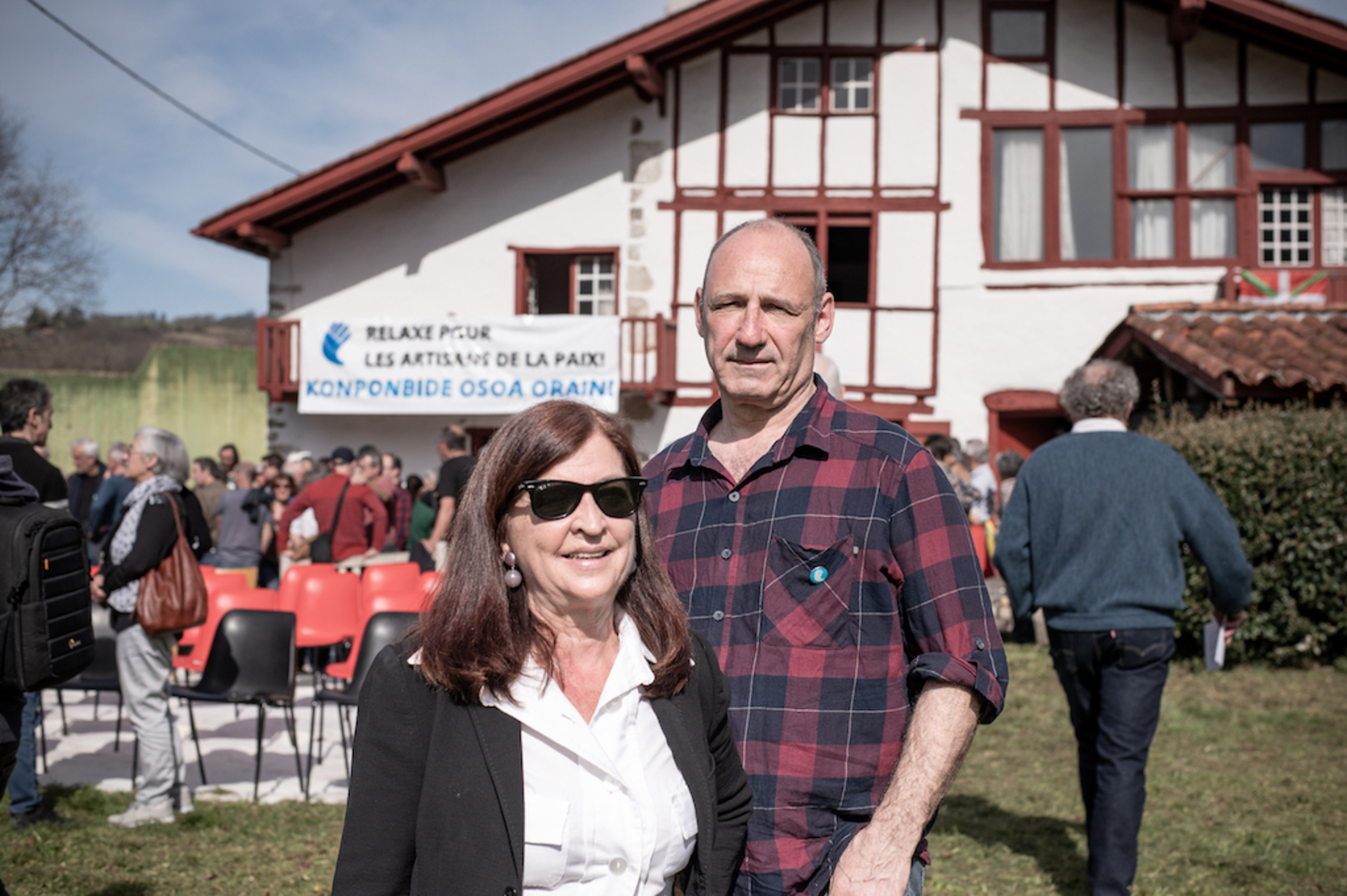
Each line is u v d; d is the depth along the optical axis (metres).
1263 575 8.17
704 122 14.34
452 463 8.23
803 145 14.22
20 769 4.86
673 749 1.84
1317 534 8.10
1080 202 13.91
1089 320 13.77
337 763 6.29
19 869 4.30
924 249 14.05
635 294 14.41
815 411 2.24
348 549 9.53
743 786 2.00
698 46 14.05
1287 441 8.22
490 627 1.69
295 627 5.66
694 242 14.33
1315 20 12.89
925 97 14.07
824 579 2.12
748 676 2.13
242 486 11.34
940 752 1.95
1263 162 13.62
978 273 13.97
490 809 1.65
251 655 5.62
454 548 1.76
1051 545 3.80
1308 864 4.32
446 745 1.67
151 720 4.94
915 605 2.07
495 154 14.69
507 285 14.63
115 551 4.87
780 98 14.29
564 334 13.86
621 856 1.70
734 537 2.22
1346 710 7.01
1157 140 13.80
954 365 14.00
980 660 1.99
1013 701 7.37
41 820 4.91
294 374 14.77
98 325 38.41
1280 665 8.38
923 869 2.09
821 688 2.09
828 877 2.03
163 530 4.79
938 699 1.98
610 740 1.76
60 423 29.17
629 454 1.83
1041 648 9.20
